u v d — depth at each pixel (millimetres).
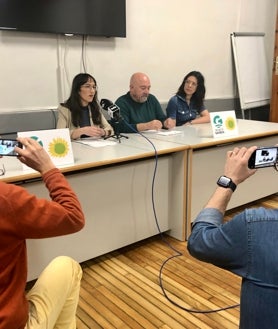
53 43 3072
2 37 2795
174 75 3977
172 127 3154
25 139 1081
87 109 2859
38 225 900
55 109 3145
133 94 3105
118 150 2312
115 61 3484
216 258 805
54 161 1937
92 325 1736
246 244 758
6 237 879
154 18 3676
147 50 3695
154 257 2416
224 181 940
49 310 1076
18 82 2939
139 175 2379
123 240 2398
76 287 1211
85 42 3254
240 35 4551
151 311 1849
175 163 2541
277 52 4578
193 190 2678
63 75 3174
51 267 1165
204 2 4074
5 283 922
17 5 2770
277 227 744
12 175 1758
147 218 2508
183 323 1756
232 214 3078
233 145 2885
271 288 755
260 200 3455
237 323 1755
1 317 887
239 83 4566
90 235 2209
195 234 871
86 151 2277
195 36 4078
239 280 2146
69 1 3027
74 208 995
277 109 4684
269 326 769
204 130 3070
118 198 2303
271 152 958
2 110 2895
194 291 2031
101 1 3211
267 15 4898
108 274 2205
